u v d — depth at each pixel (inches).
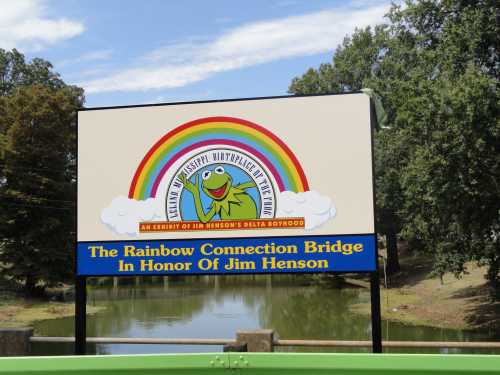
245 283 1994.3
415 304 1136.8
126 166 267.7
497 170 728.3
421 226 917.2
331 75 2036.2
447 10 893.8
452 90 714.2
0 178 1558.8
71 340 282.8
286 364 148.9
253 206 256.8
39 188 1499.8
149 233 263.9
